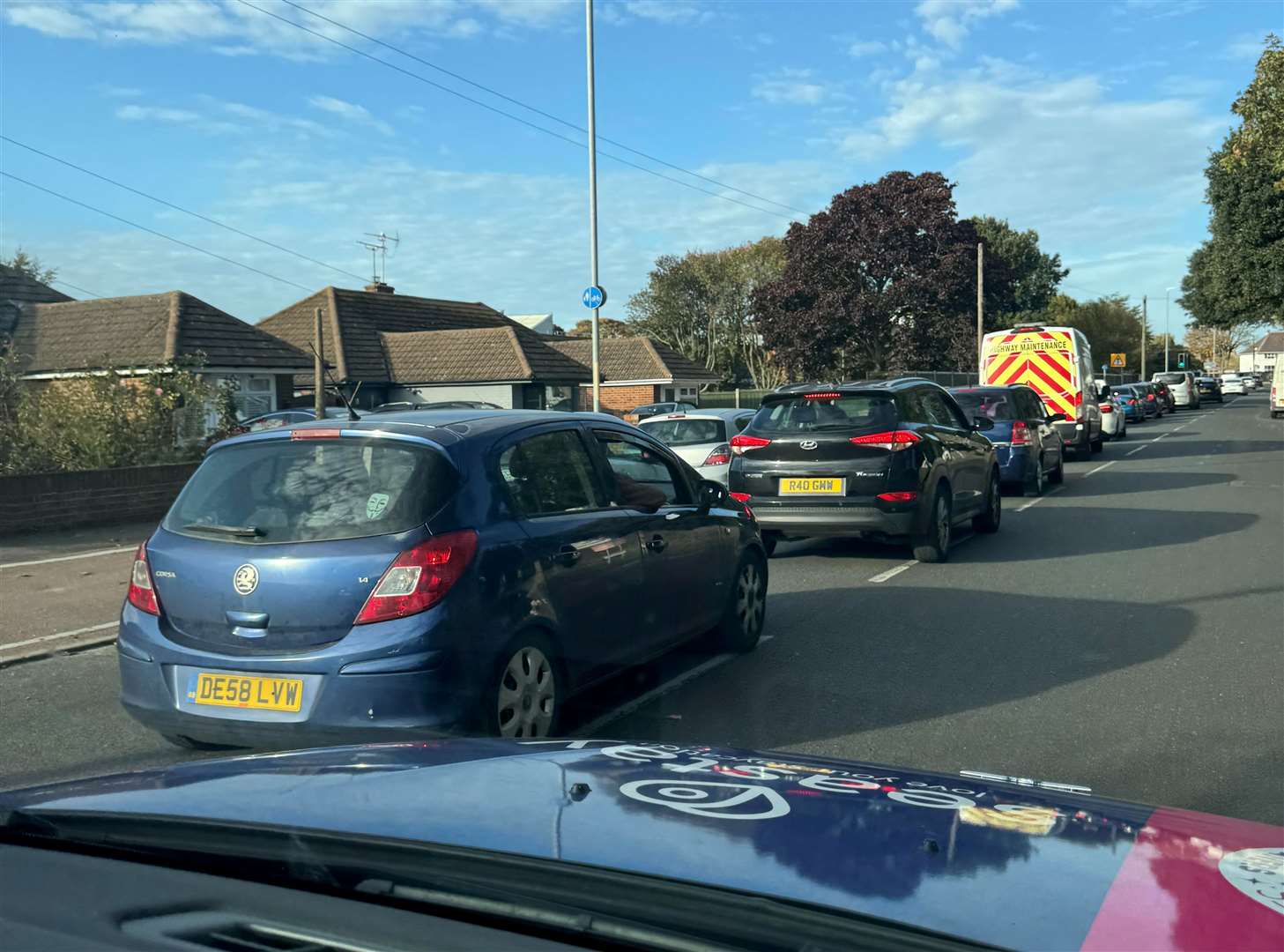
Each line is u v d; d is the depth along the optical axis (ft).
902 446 32.09
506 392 112.27
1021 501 53.01
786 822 4.94
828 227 147.33
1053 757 15.52
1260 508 47.29
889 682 19.80
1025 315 269.85
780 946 3.72
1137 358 309.42
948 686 19.52
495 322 143.84
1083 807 5.92
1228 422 143.23
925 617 25.64
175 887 4.26
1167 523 42.96
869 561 34.99
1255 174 119.44
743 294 226.17
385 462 14.70
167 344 71.67
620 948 3.77
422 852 4.42
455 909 4.02
